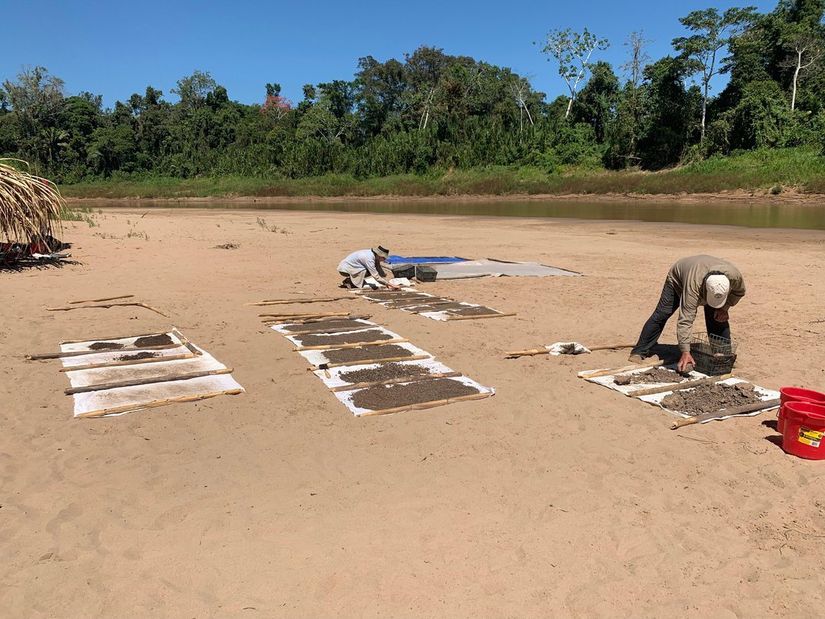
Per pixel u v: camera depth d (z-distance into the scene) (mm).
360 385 6133
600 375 6645
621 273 13484
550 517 4043
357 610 3207
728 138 46750
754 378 6652
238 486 4367
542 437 5176
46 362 6801
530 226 25281
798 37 47500
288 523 3941
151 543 3723
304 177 63938
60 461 4660
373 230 23344
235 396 5945
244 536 3801
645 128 51031
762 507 4164
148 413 5531
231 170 68688
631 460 4797
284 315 9023
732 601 3299
